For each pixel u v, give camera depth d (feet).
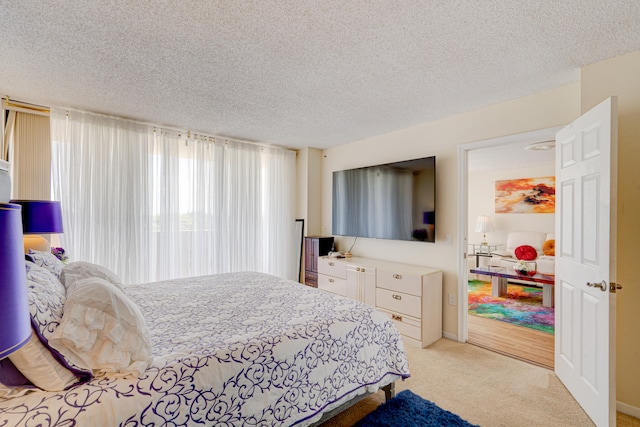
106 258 10.59
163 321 5.63
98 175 10.48
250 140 14.30
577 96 7.84
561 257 7.46
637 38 5.87
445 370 8.09
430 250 11.12
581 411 6.28
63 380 3.35
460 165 10.28
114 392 3.40
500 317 12.69
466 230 10.25
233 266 13.88
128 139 11.07
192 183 12.82
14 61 6.89
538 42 6.04
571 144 7.00
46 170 9.64
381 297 10.90
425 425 5.72
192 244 12.78
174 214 12.30
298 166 16.42
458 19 5.32
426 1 4.87
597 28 5.56
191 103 9.52
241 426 4.10
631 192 6.34
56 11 5.12
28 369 3.24
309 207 15.80
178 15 5.25
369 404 6.63
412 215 11.29
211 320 5.69
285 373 4.65
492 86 8.15
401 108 9.85
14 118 9.19
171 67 7.17
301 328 5.26
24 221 7.46
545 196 19.48
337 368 5.33
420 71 7.32
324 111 10.17
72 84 8.14
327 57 6.68
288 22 5.44
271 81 7.91
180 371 3.84
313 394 4.92
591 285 5.74
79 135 10.21
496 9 5.05
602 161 5.70
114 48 6.34
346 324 5.77
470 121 10.05
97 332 3.70
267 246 15.21
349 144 14.71
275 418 4.43
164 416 3.52
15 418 2.94
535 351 9.32
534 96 8.63
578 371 6.53
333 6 5.00
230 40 6.03
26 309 1.97
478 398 6.75
